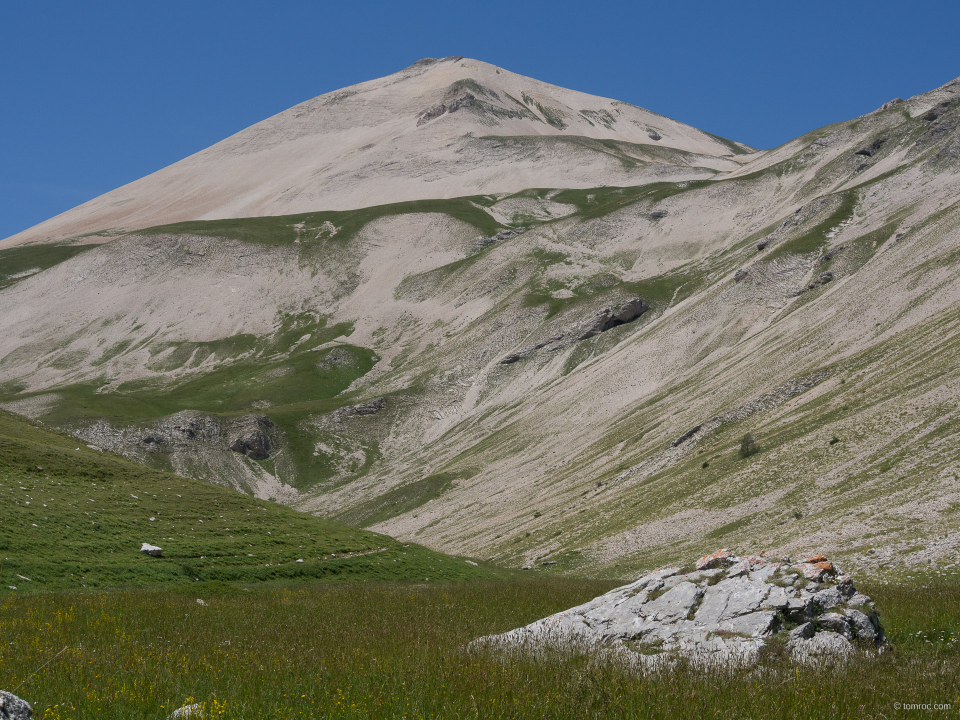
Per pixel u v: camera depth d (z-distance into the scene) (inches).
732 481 3157.0
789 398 3917.3
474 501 5118.1
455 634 1101.1
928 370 3112.7
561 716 552.7
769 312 6437.0
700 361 6067.9
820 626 769.6
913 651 770.8
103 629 1058.7
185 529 2130.9
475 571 2444.6
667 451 4119.1
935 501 2110.0
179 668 733.9
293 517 2536.9
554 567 3078.2
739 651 712.4
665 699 567.2
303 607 1393.9
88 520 1956.2
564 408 6397.6
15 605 1208.8
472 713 553.0
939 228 5118.1
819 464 2891.2
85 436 7224.4
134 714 562.6
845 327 4562.0
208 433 7475.4
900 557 1720.0
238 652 881.5
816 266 6683.1
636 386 6146.7
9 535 1702.8
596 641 807.7
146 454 7175.2
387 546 2475.4
